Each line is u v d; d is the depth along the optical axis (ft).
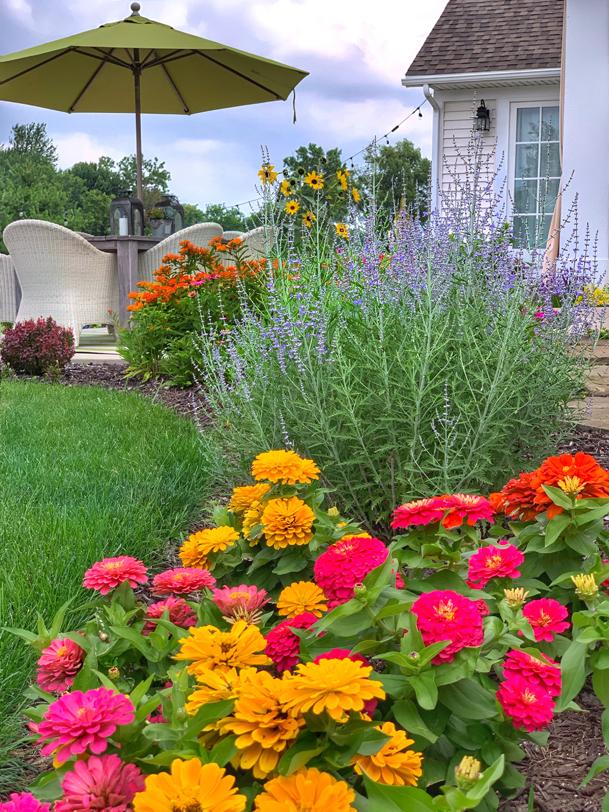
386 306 10.68
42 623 5.43
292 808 3.34
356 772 4.21
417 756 4.03
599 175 26.17
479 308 10.89
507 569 5.66
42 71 32.76
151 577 8.96
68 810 3.61
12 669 6.52
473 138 12.44
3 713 6.08
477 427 9.91
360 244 12.67
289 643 5.02
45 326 24.49
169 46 30.19
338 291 12.17
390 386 10.03
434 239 11.36
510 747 4.86
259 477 6.85
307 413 10.46
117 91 35.12
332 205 14.30
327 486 10.27
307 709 3.70
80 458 13.12
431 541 6.25
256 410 10.89
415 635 4.66
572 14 26.00
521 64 34.50
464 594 5.64
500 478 10.50
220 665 4.45
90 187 139.54
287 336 10.70
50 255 28.78
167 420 16.43
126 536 9.37
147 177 140.26
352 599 4.86
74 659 5.22
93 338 38.73
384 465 10.24
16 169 131.85
